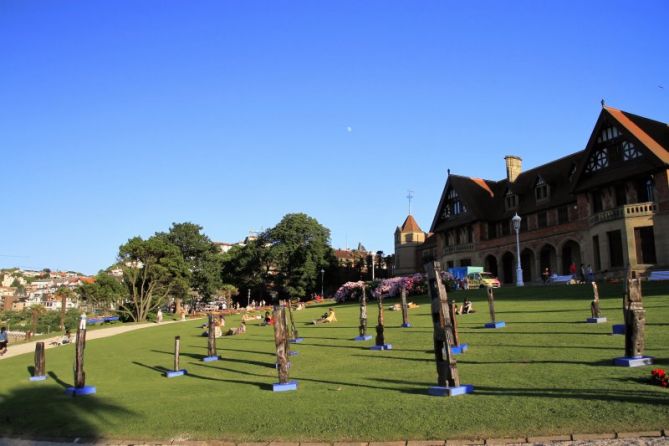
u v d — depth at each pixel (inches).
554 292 1250.6
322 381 526.3
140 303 2669.8
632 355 445.1
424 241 3501.5
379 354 661.3
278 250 3454.7
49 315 3533.5
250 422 380.5
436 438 308.3
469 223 2568.9
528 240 2239.2
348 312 1382.9
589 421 303.6
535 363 488.4
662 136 1723.7
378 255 4284.0
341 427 347.3
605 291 1120.2
